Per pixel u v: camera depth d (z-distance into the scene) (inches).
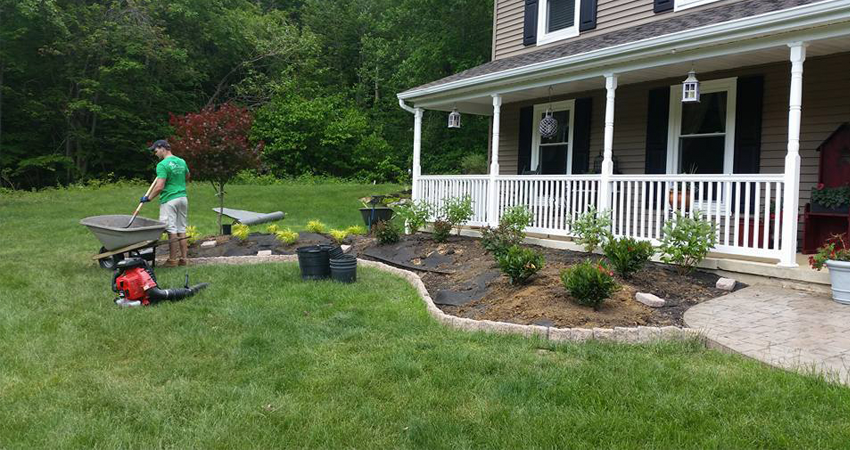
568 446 117.5
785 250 249.1
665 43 279.9
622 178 305.9
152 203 691.4
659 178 287.6
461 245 353.1
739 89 331.9
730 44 265.1
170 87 1116.5
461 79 404.5
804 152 310.2
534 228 352.8
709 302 226.8
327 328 203.0
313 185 902.4
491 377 154.9
